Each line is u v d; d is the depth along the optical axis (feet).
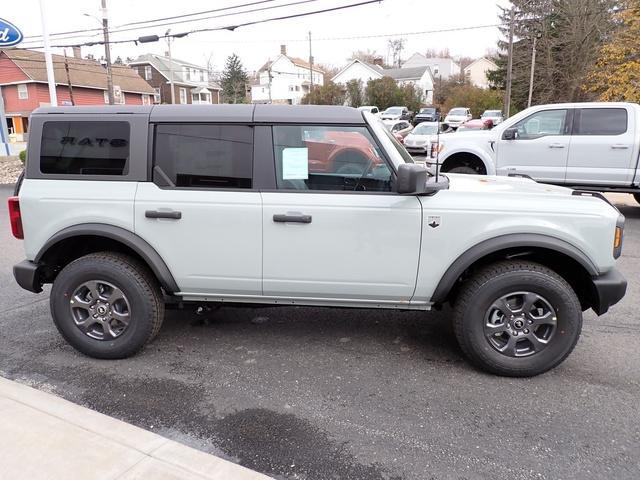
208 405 10.28
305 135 11.30
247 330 14.10
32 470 7.98
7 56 140.46
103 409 10.12
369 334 13.82
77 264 11.93
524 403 10.32
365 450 8.84
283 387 10.98
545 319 10.99
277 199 11.27
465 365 11.99
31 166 12.02
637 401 10.39
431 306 11.79
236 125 11.41
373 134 11.11
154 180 11.64
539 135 29.17
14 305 16.25
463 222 10.93
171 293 12.12
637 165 27.20
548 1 124.57
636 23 82.07
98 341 12.15
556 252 11.20
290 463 8.50
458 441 9.08
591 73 97.71
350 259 11.30
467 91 161.79
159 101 197.57
